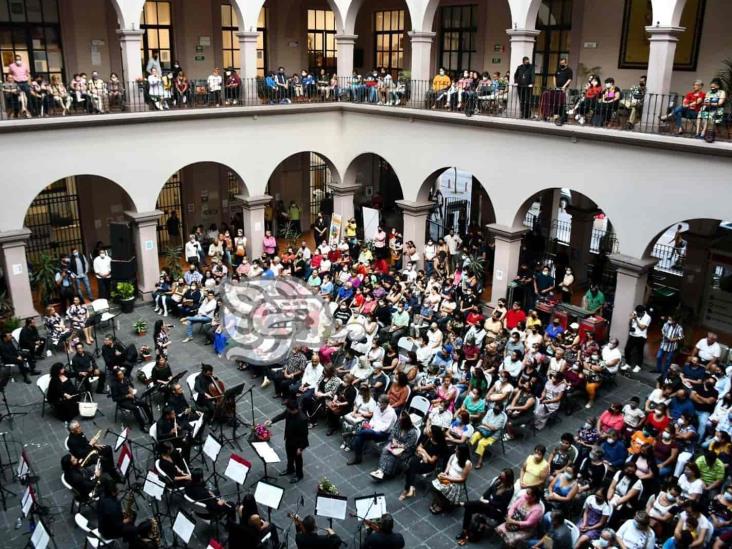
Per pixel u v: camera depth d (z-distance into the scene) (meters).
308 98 21.28
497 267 17.16
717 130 13.06
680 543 8.16
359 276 17.38
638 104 13.92
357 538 9.54
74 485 9.66
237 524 8.48
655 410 10.75
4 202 15.67
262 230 20.77
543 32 18.48
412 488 10.41
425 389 12.19
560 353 12.52
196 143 18.70
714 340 12.77
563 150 15.05
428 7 18.16
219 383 12.30
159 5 20.80
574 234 19.78
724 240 15.95
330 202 25.53
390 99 19.66
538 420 12.16
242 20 19.09
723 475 9.50
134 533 8.46
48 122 15.78
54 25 18.88
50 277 17.44
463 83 17.31
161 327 14.51
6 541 9.55
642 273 14.19
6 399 13.41
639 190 13.80
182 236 23.58
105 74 19.88
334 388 12.16
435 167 18.38
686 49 15.19
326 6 24.48
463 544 9.41
